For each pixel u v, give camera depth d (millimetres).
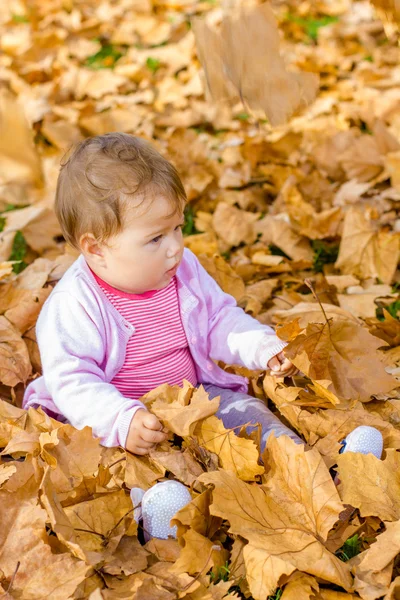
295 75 2195
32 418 2193
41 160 3973
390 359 2521
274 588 1608
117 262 2066
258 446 2041
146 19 6223
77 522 1824
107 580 1707
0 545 1719
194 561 1719
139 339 2205
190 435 1983
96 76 5219
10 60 5543
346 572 1678
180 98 5051
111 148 2064
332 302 3006
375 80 5316
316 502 1815
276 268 3145
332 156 4039
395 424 2229
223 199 3770
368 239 3166
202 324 2320
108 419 2029
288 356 2123
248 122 4695
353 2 6668
